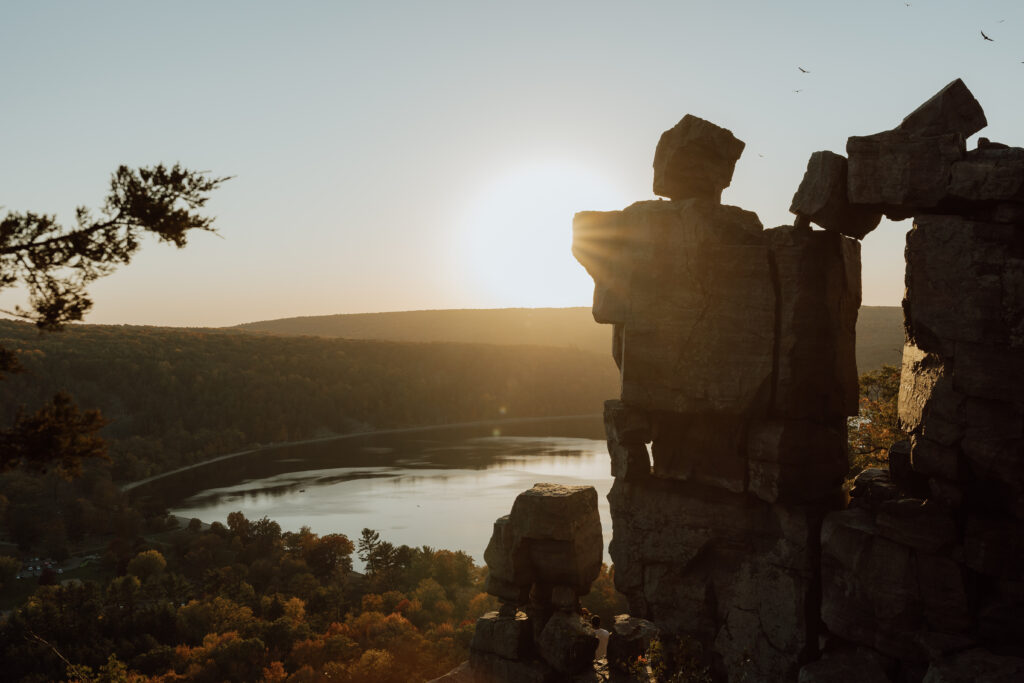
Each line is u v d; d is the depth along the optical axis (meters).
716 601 17.22
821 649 15.55
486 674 16.50
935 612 13.92
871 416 29.91
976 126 15.27
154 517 155.25
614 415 18.14
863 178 15.19
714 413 16.80
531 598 17.05
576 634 15.60
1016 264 13.41
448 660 83.81
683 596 17.55
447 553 125.31
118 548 137.75
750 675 16.12
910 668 14.12
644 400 17.53
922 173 14.67
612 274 17.83
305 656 87.50
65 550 141.25
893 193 14.92
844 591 15.12
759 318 16.41
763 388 16.39
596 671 15.56
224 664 87.25
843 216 15.93
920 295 14.54
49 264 12.76
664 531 17.83
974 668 12.61
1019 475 13.40
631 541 18.27
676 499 17.73
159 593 112.81
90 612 96.50
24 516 148.00
